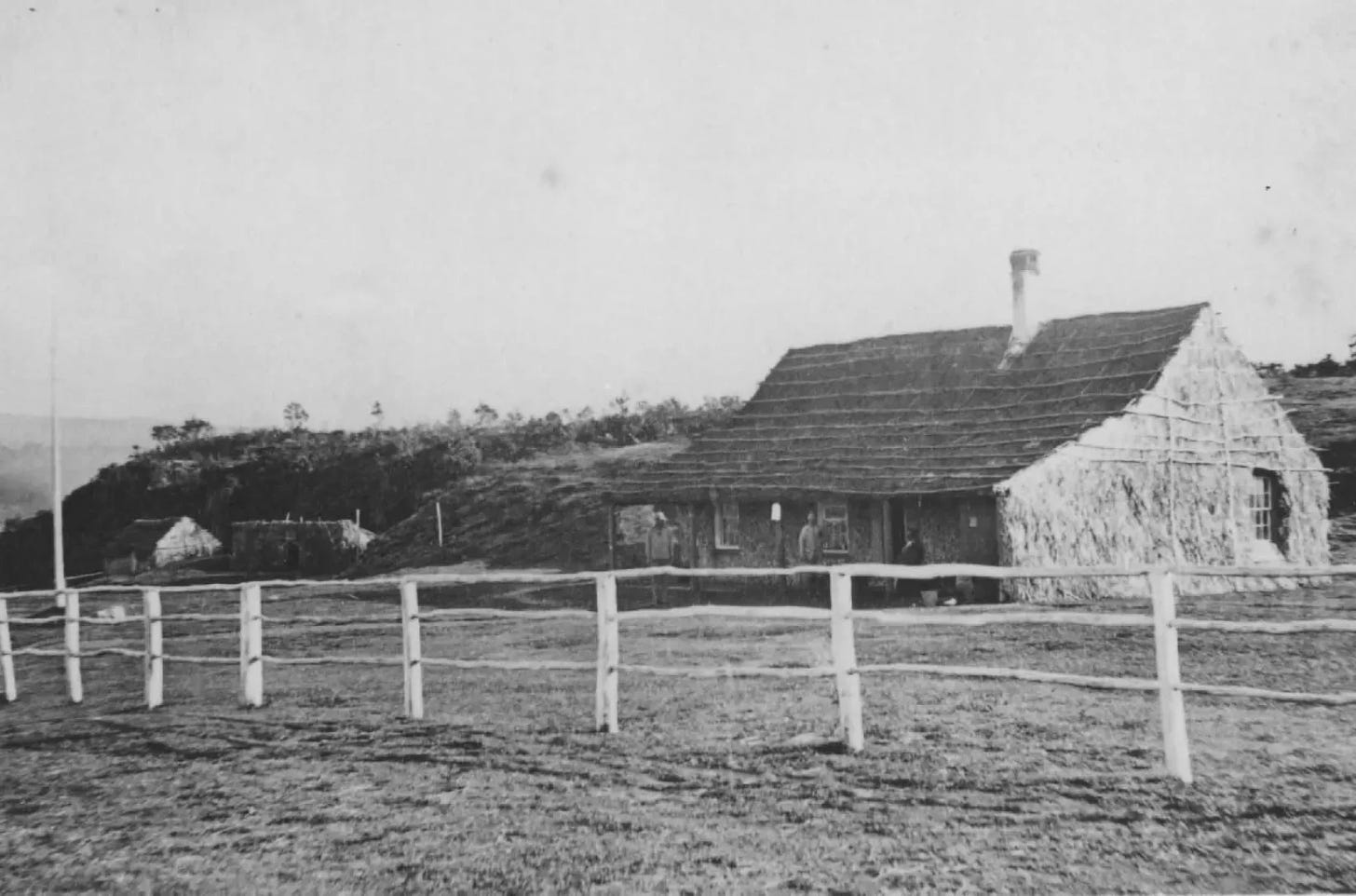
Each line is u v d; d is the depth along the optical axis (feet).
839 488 83.61
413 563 159.74
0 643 52.08
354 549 181.78
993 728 30.63
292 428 265.34
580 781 27.76
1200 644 48.32
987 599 75.92
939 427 88.94
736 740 30.81
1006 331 95.35
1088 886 19.38
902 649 48.62
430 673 51.21
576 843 23.21
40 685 58.23
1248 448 85.30
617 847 22.81
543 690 42.88
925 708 34.09
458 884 21.48
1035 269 93.86
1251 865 19.88
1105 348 87.25
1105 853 20.75
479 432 242.58
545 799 26.50
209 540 224.12
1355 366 162.71
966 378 92.89
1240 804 22.89
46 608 140.87
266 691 46.68
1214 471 82.94
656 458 188.14
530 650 58.75
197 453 264.31
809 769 27.30
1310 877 19.26
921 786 25.31
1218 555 82.23
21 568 233.96
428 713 38.55
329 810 26.96
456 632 74.28
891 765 27.20
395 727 35.91
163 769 32.53
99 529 240.94
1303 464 88.12
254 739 35.68
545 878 21.39
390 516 222.28
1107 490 77.71
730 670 30.91
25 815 28.60
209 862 23.85
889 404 94.73
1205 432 82.94
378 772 30.22
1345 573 23.13
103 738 37.91
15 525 242.58
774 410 101.30
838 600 29.17
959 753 27.96
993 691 37.17
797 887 20.13
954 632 55.16
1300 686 36.70
